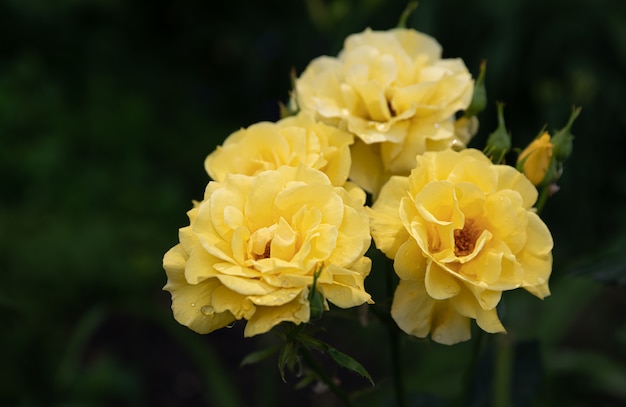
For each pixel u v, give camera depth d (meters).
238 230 0.46
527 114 1.26
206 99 1.52
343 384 1.00
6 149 1.17
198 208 0.48
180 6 1.58
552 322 0.88
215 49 1.60
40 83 1.31
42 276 1.01
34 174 1.14
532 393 0.62
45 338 0.97
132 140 1.28
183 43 1.58
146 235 1.10
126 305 0.74
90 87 1.37
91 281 1.03
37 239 1.04
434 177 0.49
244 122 1.49
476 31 1.26
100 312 0.74
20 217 1.08
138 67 1.50
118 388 0.94
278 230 0.47
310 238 0.46
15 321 0.95
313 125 0.52
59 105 1.28
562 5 1.26
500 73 1.22
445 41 1.28
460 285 0.49
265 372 0.78
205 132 1.41
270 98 1.51
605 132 1.26
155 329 1.09
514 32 1.23
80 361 1.03
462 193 0.49
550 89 1.16
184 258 0.47
